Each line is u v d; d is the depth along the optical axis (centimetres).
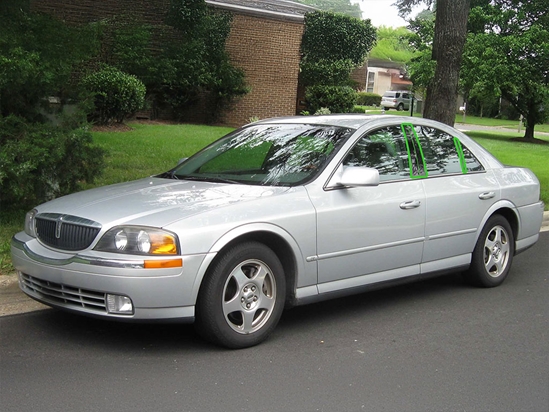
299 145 560
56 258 450
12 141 723
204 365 443
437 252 597
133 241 431
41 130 750
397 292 646
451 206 600
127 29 1875
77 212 463
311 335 512
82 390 400
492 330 538
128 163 1145
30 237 490
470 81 2528
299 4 2731
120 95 1648
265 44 2242
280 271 484
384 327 538
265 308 481
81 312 448
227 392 403
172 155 1266
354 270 530
